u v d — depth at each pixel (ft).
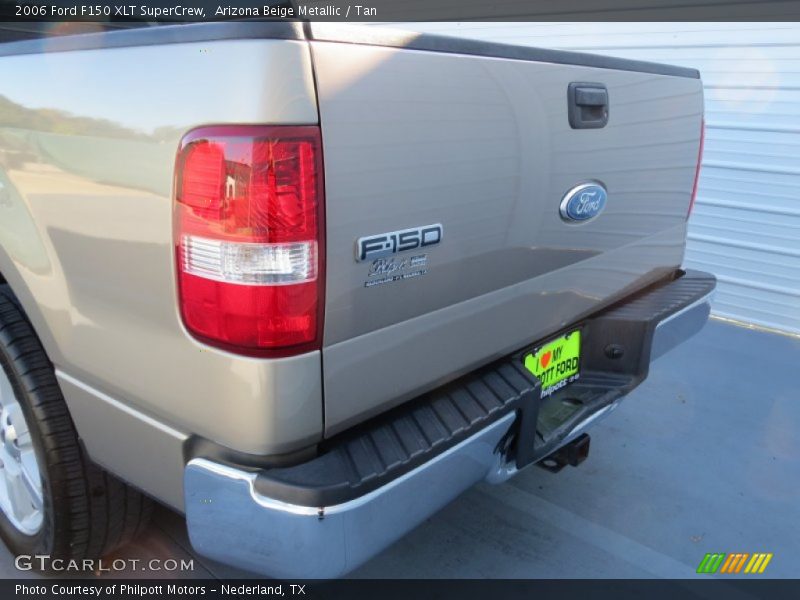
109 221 4.87
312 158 4.22
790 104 14.12
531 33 16.70
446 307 5.50
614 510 8.74
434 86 4.88
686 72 7.97
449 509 8.66
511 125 5.56
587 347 7.91
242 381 4.47
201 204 4.32
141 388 5.15
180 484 5.17
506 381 6.19
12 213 5.66
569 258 6.81
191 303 4.54
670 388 12.15
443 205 5.13
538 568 7.66
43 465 6.34
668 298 8.35
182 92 4.32
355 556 4.83
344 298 4.63
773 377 12.71
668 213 8.30
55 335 5.73
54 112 5.09
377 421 5.39
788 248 14.92
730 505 8.89
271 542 4.71
